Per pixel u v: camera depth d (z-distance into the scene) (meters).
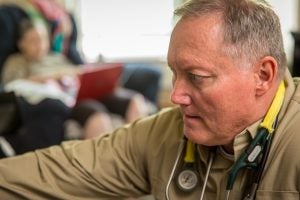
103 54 3.75
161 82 3.22
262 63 0.89
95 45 3.75
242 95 0.89
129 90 3.04
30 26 2.81
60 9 3.06
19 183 1.10
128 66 3.26
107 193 1.15
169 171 1.08
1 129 1.51
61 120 2.41
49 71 2.86
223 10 0.86
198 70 0.86
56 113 2.40
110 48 3.76
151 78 3.14
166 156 1.09
